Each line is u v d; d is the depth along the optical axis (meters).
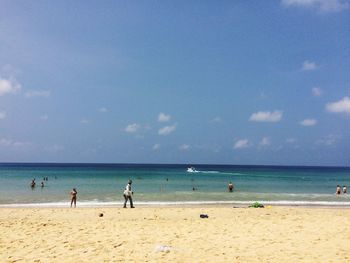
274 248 11.21
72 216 20.66
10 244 11.90
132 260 9.84
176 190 43.84
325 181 71.50
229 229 14.87
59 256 10.27
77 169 138.50
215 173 108.06
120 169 143.12
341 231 14.16
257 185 56.12
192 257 10.12
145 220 18.39
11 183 54.59
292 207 26.77
